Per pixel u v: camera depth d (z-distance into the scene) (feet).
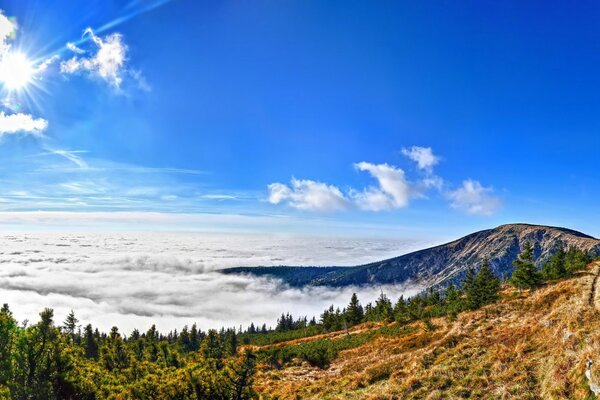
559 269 194.08
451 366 80.43
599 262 202.59
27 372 57.88
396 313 293.84
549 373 60.03
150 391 56.34
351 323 360.89
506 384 64.28
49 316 61.36
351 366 128.26
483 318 131.44
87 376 68.69
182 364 86.33
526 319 105.40
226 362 59.57
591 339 57.57
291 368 154.81
